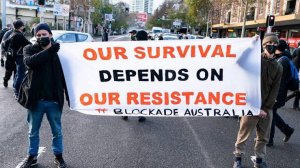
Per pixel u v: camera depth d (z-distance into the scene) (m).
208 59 4.62
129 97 4.79
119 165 4.66
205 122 7.25
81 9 55.00
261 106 4.54
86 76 4.74
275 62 4.45
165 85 4.75
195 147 5.53
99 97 4.79
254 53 4.50
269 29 17.95
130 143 5.60
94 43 4.65
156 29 44.41
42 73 4.15
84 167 4.55
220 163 4.86
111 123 6.82
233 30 46.47
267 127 4.54
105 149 5.27
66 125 6.53
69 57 4.69
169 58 4.68
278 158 5.21
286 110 9.14
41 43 4.08
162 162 4.82
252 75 4.53
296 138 6.38
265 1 33.56
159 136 6.07
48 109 4.25
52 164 4.57
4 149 5.05
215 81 4.66
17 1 52.56
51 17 54.53
